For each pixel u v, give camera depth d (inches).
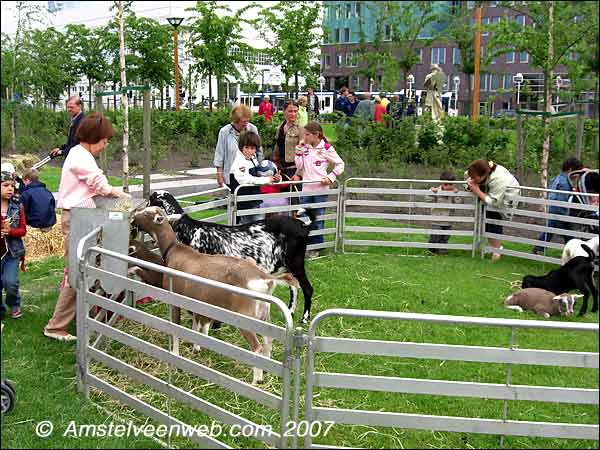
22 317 243.6
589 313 270.7
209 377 156.9
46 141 722.8
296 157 361.4
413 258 361.7
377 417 147.2
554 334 241.0
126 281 174.1
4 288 238.1
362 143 599.8
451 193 368.5
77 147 211.5
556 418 176.7
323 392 189.0
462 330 243.1
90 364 200.7
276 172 327.6
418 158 578.6
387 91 595.8
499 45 457.4
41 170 625.3
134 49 852.6
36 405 176.1
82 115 309.0
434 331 241.6
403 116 625.3
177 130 798.5
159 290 166.6
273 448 159.0
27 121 709.3
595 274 288.5
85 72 858.8
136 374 170.4
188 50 947.3
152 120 783.1
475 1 443.5
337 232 373.4
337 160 358.0
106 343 209.9
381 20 554.3
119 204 209.6
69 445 156.4
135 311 171.2
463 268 340.2
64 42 826.2
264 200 345.1
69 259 192.4
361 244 374.0
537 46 403.2
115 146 701.3
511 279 319.0
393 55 589.9
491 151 555.8
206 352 217.3
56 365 203.0
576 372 204.7
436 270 334.3
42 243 335.9
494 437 166.9
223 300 192.9
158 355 166.1
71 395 183.2
